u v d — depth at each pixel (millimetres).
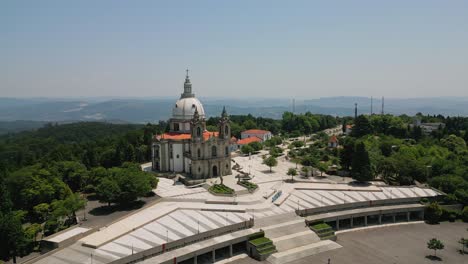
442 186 161125
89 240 107438
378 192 160125
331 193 159375
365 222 138750
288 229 122875
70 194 146625
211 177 178000
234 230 118188
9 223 103812
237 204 142750
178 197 150500
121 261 94375
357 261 107312
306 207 140750
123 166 185000
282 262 105625
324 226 126125
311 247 113875
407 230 134250
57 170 170125
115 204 144125
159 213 131000
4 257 105438
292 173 177500
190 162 182375
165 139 190250
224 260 109500
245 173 186750
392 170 177000
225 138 182375
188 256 102500
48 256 98750
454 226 138250
